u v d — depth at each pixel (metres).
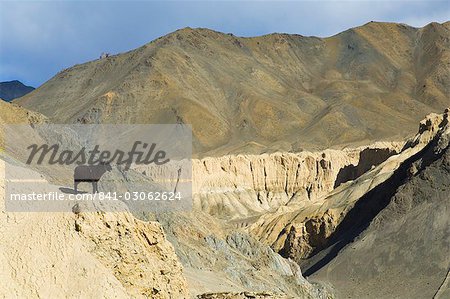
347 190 159.12
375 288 116.38
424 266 117.62
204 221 93.44
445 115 164.75
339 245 135.38
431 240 122.06
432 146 142.00
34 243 38.06
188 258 79.94
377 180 155.25
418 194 131.88
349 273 121.94
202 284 69.25
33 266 37.38
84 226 41.09
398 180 143.50
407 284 114.69
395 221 129.50
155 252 46.81
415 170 138.88
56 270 38.03
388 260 121.50
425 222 125.69
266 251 96.19
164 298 45.72
